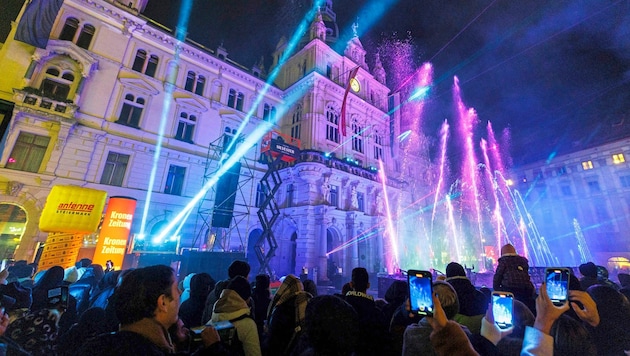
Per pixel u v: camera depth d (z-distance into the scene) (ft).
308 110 82.64
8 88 47.26
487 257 92.12
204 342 7.40
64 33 55.01
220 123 74.95
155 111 64.54
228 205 58.23
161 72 67.36
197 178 67.31
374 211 88.79
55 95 50.75
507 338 7.06
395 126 105.91
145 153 61.21
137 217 57.26
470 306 11.35
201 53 73.97
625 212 107.76
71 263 39.19
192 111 70.95
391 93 116.98
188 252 47.14
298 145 81.46
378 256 83.56
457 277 12.60
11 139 46.68
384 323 11.08
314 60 86.48
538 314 6.33
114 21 61.05
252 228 73.67
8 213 46.32
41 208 47.65
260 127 82.89
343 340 6.15
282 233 78.43
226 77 79.05
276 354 10.58
